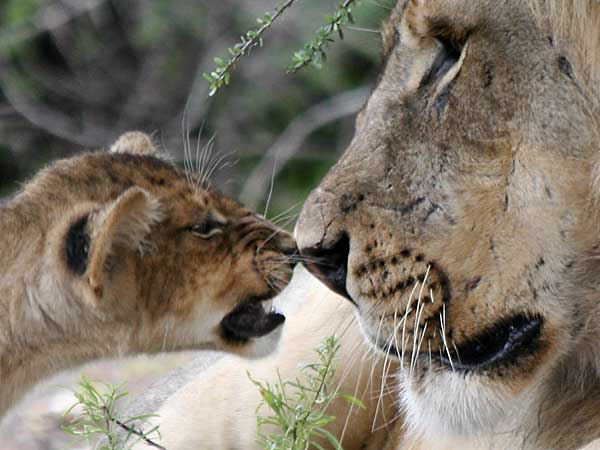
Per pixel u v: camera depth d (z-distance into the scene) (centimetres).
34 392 1050
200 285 1065
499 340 785
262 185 1945
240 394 1059
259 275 1062
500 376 786
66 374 1057
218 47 2145
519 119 769
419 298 793
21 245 1014
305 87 2058
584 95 752
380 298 805
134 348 1070
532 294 774
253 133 2077
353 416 995
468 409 795
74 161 1064
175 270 1058
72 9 2247
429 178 794
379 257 803
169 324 1068
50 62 2277
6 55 2241
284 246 1075
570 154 758
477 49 780
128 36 2252
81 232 992
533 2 763
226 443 1067
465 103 784
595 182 754
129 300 1044
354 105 1959
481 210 779
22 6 2238
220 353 1112
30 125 2238
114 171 1055
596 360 784
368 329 818
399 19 842
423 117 802
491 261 780
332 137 2017
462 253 784
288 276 1070
